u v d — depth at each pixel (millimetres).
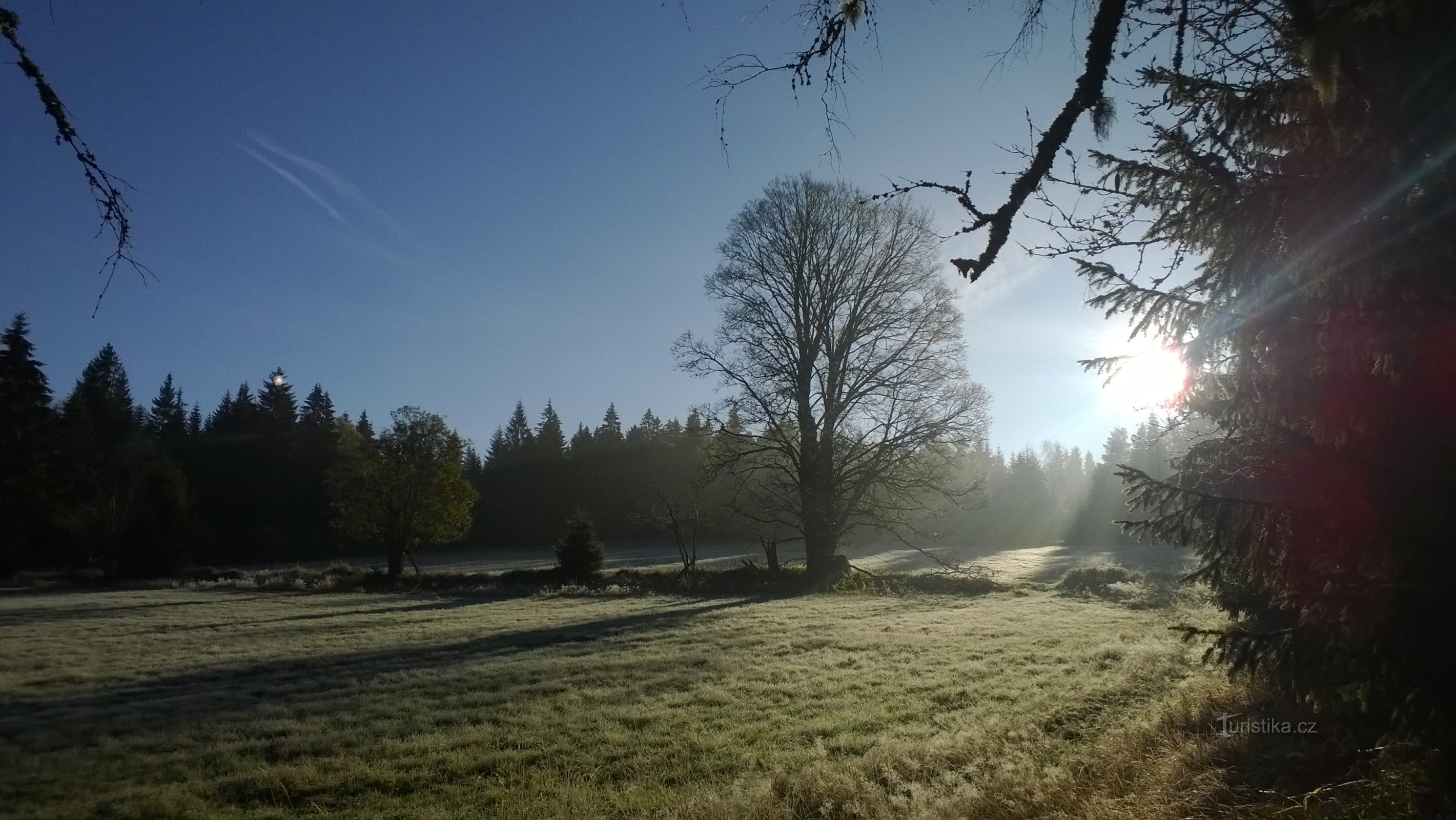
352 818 7809
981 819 6227
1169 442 7547
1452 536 4348
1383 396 4652
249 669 16625
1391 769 4645
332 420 90875
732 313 31234
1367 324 4586
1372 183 4348
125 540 50938
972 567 34125
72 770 9438
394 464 47250
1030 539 78688
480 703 12602
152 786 8797
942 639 17953
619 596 33000
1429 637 4320
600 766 9227
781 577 34375
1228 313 5508
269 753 10125
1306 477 5047
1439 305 4262
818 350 31828
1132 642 15492
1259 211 5391
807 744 9805
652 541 79000
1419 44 4023
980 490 31516
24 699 14070
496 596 35375
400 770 9227
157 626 26328
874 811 6770
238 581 47094
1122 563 46344
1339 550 4863
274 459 78000
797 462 31750
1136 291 5926
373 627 24047
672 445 74750
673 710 11789
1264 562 5348
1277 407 5254
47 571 55000
